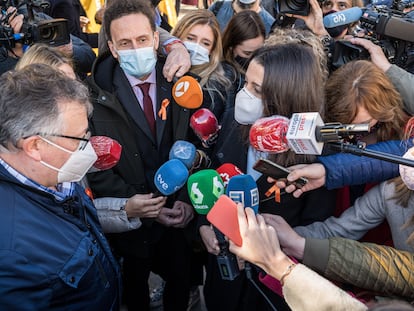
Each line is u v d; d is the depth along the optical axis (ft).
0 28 8.34
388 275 5.19
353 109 6.13
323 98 6.27
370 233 6.52
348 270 5.31
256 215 5.21
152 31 7.72
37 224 4.85
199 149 8.40
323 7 10.02
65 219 5.19
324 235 6.35
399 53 7.54
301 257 5.56
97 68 8.13
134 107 7.90
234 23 10.23
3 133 4.76
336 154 6.18
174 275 9.06
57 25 8.66
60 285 4.91
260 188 6.66
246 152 7.08
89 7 16.38
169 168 6.65
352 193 6.97
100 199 7.63
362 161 6.00
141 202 7.26
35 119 4.70
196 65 9.23
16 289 4.59
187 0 26.55
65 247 5.00
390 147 6.30
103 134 7.66
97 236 5.83
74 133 4.99
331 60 7.66
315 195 6.52
